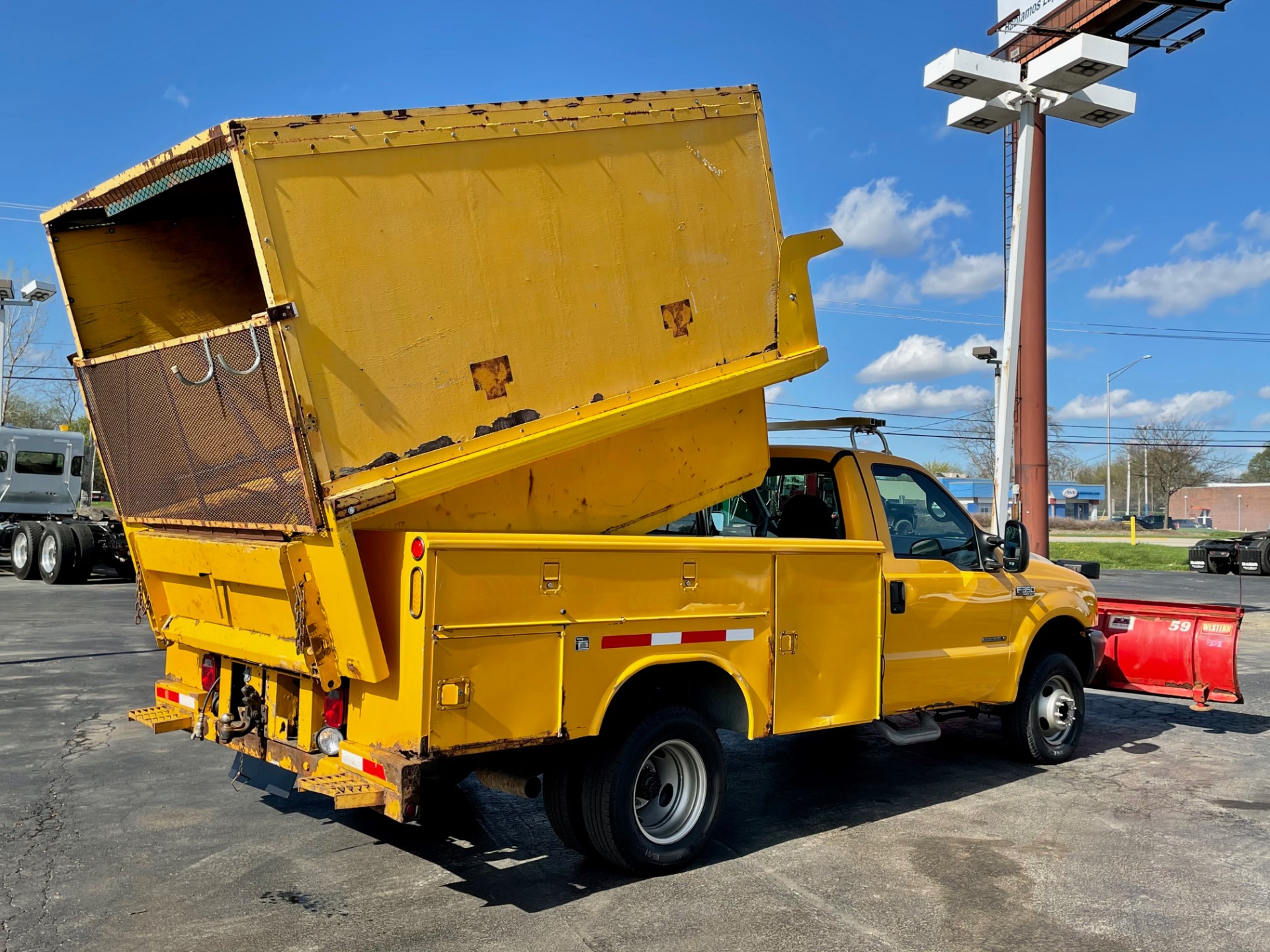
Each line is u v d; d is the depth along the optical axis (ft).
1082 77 38.55
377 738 12.73
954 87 39.83
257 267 17.62
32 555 59.26
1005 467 40.96
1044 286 55.72
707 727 15.64
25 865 14.99
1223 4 51.11
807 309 18.08
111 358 15.08
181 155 12.81
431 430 13.05
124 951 12.16
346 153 12.48
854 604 17.60
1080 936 13.25
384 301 12.67
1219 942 13.14
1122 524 253.24
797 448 20.21
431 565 12.06
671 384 15.96
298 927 12.98
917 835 17.54
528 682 13.03
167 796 18.75
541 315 14.34
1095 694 33.50
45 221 15.40
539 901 14.06
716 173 16.78
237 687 15.47
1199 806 19.66
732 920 13.53
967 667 20.36
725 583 15.39
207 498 14.17
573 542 13.48
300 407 11.86
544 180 14.49
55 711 25.38
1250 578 94.84
